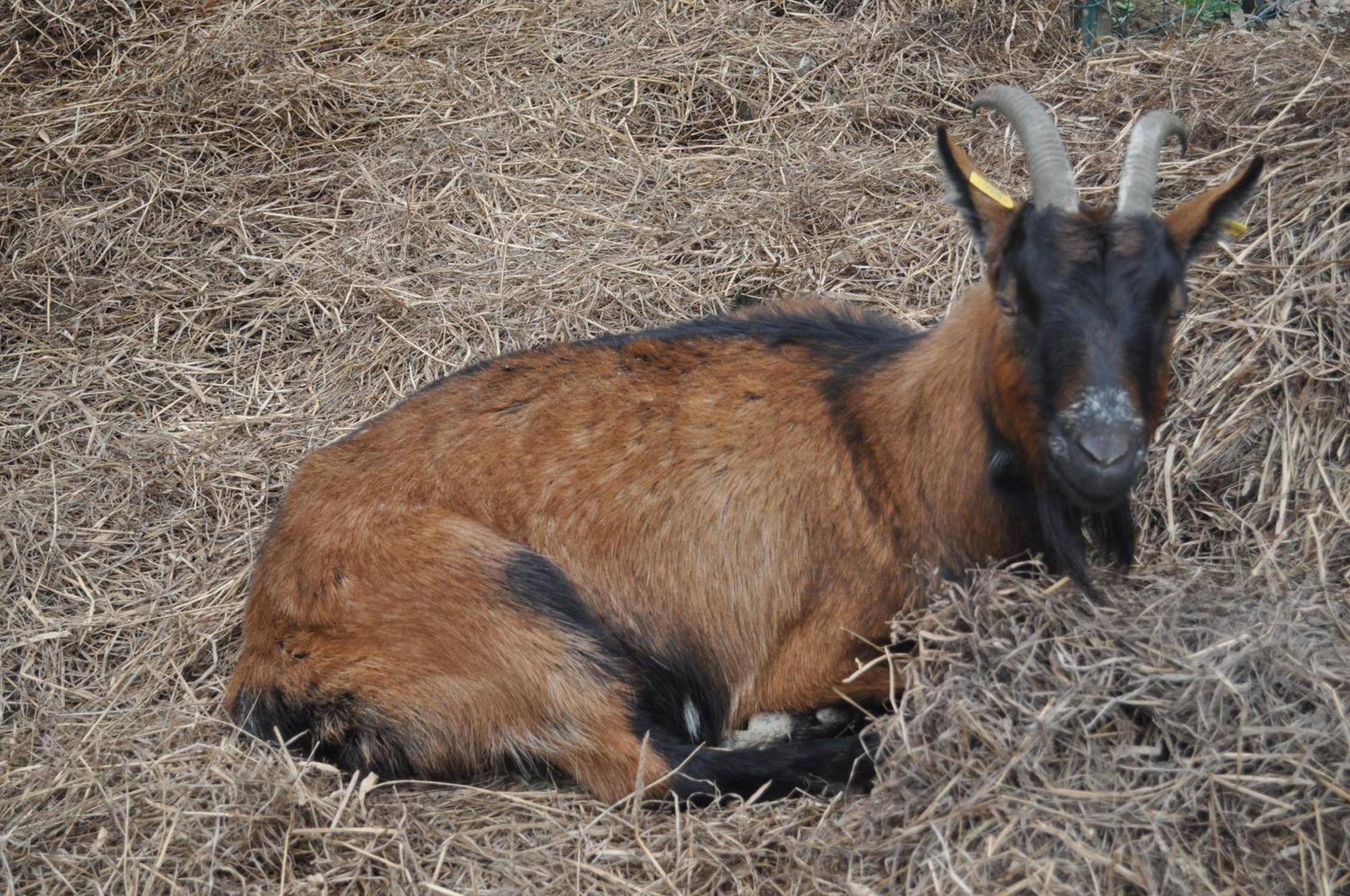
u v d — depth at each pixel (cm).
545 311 576
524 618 380
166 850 352
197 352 590
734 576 395
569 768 384
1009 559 373
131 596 484
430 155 666
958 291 545
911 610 378
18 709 438
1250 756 314
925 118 672
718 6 754
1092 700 330
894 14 735
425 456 406
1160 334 326
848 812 344
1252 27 705
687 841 353
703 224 612
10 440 547
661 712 405
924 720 338
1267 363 456
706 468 396
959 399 365
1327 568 402
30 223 640
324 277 607
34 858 356
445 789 386
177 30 745
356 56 737
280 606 399
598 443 400
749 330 421
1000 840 309
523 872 349
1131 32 752
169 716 412
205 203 653
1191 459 448
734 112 687
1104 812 313
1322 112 537
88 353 589
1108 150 595
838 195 616
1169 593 357
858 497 385
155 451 541
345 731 384
